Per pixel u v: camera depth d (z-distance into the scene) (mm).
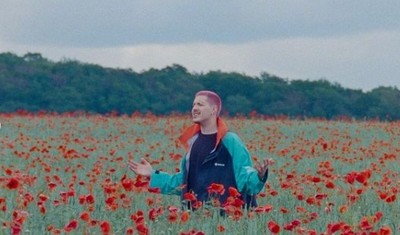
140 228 9070
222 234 9867
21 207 10977
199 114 11781
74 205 11258
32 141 28391
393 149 27562
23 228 9844
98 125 37438
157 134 34062
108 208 11078
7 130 33844
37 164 18922
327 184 12109
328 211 11117
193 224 10258
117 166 19734
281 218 10688
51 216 10602
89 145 27391
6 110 63250
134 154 24172
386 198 11109
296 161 21062
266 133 34188
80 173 17484
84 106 64125
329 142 29484
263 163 11508
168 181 11844
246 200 11711
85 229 9586
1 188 12789
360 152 25281
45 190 13250
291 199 12891
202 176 11734
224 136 11766
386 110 64438
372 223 9883
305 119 44156
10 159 20859
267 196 12992
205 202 11102
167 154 24344
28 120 39219
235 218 10250
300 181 15211
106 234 9141
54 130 34969
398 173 18547
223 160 11727
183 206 11492
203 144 11797
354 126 38375
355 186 14570
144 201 11922
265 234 9789
